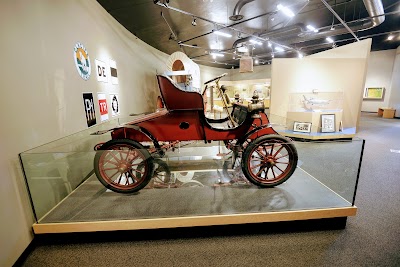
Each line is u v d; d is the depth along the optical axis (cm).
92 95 304
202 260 157
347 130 525
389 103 959
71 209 191
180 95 204
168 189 222
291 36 693
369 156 388
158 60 714
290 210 183
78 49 270
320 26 668
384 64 1009
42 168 184
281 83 550
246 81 1183
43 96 197
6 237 145
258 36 649
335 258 156
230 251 165
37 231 171
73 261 158
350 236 179
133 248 170
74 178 238
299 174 257
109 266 153
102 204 198
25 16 178
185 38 662
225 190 219
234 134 225
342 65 544
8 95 155
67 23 247
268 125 222
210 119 288
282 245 170
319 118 500
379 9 445
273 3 462
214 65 1352
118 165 205
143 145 227
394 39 828
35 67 188
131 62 504
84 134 258
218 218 176
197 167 266
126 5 382
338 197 204
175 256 161
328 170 256
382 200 234
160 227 175
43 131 195
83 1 292
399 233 181
